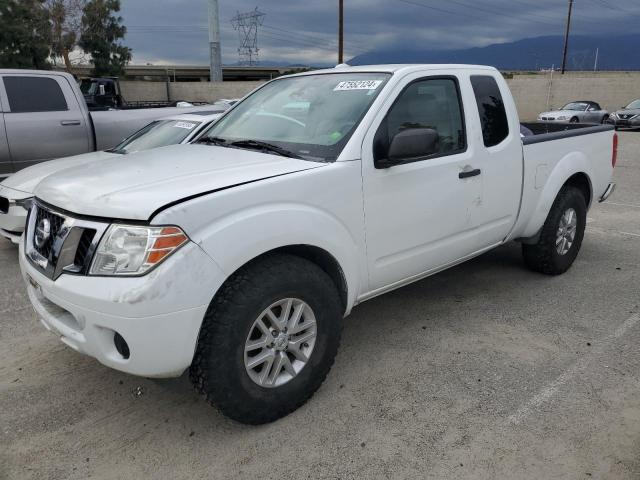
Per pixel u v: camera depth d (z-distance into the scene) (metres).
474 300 4.59
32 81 7.44
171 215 2.45
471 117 3.93
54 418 3.04
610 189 5.69
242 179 2.76
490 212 4.14
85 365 3.61
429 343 3.84
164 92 32.25
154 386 3.35
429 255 3.74
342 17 27.19
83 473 2.61
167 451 2.76
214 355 2.61
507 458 2.66
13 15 26.97
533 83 30.86
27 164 7.41
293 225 2.80
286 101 3.88
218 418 3.03
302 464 2.65
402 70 3.61
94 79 16.17
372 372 3.46
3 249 6.22
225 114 4.27
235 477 2.57
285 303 2.84
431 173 3.58
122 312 2.40
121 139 8.15
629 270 5.31
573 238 5.13
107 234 2.49
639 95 29.62
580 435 2.82
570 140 4.91
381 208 3.31
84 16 30.95
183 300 2.45
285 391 2.92
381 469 2.60
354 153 3.16
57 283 2.59
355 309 4.44
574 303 4.50
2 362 3.65
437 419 2.97
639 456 2.66
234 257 2.58
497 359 3.60
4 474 2.60
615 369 3.46
